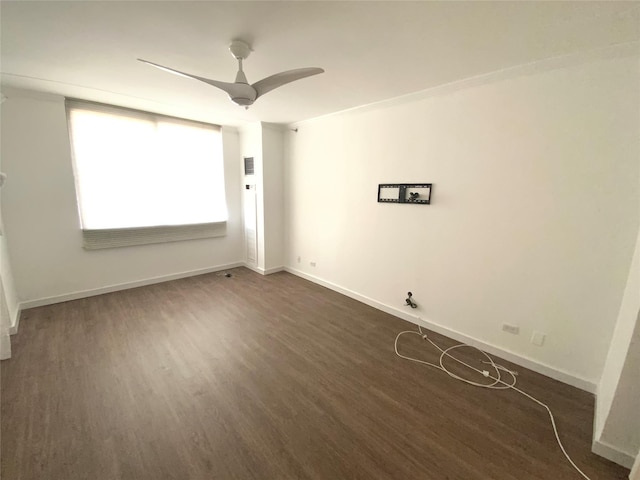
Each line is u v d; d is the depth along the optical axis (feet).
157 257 13.19
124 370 7.00
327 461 4.76
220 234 15.14
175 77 7.84
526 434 5.39
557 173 6.51
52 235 10.37
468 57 6.32
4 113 9.07
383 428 5.45
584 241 6.32
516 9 4.60
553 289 6.84
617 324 5.98
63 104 9.95
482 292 8.06
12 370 6.88
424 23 5.07
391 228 10.17
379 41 5.72
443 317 9.05
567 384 6.81
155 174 12.40
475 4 4.50
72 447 4.88
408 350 8.18
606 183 5.95
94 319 9.61
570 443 5.21
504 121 7.14
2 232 8.40
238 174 15.34
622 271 5.94
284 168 14.55
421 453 4.95
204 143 13.75
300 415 5.72
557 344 6.91
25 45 6.11
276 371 7.12
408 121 9.14
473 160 7.80
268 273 15.01
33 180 9.80
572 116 6.19
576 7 4.49
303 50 6.13
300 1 4.52
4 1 4.56
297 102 9.91
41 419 5.44
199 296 11.89
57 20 5.14
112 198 11.44
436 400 6.22
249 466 4.64
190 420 5.53
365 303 11.47
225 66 7.04
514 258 7.36
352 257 11.80
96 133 10.76
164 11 4.84
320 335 8.95
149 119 11.87
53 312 10.02
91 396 6.09
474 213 7.95
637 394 4.55
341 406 5.99
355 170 11.10
